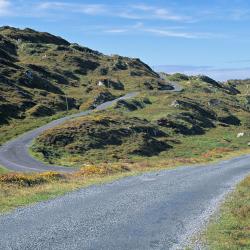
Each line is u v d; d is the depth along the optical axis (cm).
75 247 1633
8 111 13738
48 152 9644
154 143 11356
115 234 1877
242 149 10269
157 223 2144
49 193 2848
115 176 4025
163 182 3734
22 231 1836
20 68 19312
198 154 10462
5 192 2761
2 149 9594
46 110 14725
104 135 11169
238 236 1947
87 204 2533
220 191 3359
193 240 1847
